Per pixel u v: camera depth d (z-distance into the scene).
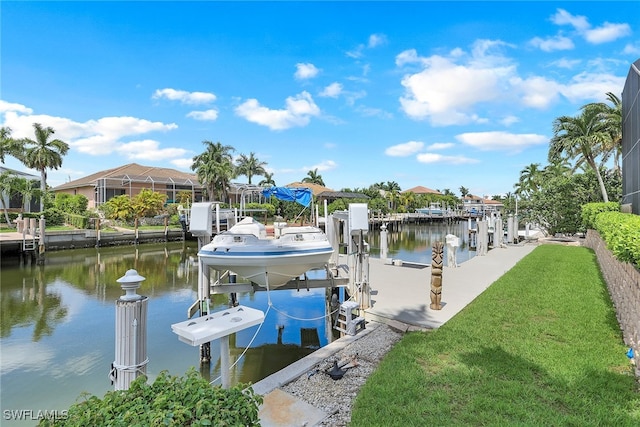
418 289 9.18
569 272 10.58
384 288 9.30
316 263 7.34
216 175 40.34
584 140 20.52
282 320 9.59
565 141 21.20
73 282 15.05
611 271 7.71
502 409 3.40
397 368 4.41
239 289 7.29
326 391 4.17
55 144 35.62
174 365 6.83
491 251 17.72
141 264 20.06
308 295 12.17
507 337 5.29
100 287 14.07
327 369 4.64
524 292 8.09
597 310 6.55
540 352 4.68
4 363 6.96
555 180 25.00
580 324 5.80
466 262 14.08
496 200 81.56
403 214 58.41
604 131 20.80
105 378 6.36
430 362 4.58
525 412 3.31
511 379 4.01
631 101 10.73
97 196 40.19
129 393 2.12
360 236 7.34
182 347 7.67
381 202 52.28
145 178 41.06
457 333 5.54
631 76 10.54
